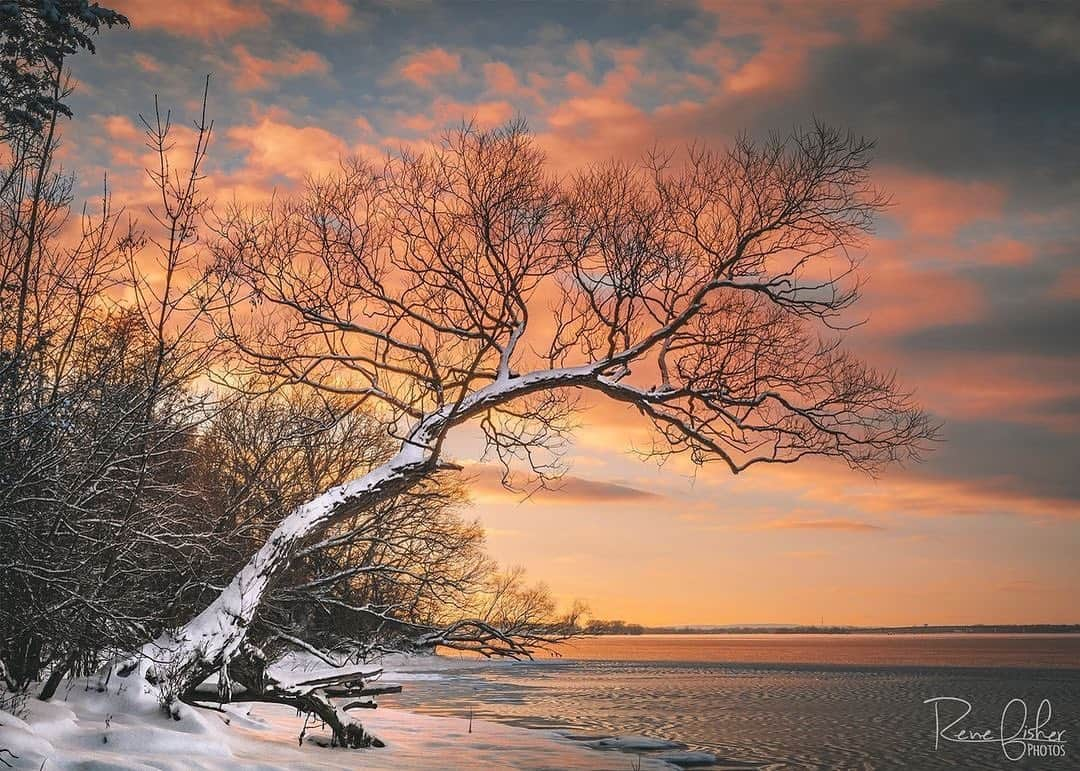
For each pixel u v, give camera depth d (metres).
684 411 17.75
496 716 30.23
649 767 18.16
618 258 17.23
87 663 14.11
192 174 12.00
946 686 53.06
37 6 12.05
